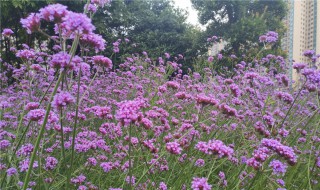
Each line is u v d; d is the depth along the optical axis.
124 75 8.67
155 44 18.67
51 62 2.08
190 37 19.25
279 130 3.92
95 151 3.94
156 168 3.65
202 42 19.16
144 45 17.69
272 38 6.29
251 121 5.45
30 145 3.14
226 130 5.03
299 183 4.16
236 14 20.27
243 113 5.66
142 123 3.03
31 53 3.75
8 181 3.04
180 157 3.78
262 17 19.23
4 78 8.90
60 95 2.33
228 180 3.84
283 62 8.53
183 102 6.36
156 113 4.04
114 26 18.66
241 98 6.43
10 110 5.87
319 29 12.73
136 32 19.59
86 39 2.36
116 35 17.97
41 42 14.29
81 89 5.50
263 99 6.17
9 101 5.85
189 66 18.67
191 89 6.67
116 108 6.20
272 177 3.56
